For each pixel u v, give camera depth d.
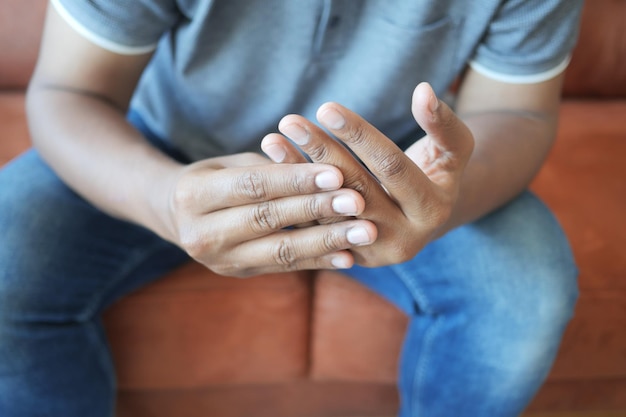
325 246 0.61
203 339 0.85
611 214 0.95
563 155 1.06
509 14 0.73
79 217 0.75
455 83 1.06
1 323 0.70
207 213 0.62
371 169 0.57
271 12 0.71
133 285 0.81
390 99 0.77
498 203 0.75
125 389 0.90
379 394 0.97
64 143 0.71
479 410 0.79
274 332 0.86
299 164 0.57
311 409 0.98
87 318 0.78
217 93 0.76
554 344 0.76
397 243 0.63
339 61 0.75
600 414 1.02
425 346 0.80
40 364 0.73
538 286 0.75
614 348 0.89
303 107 0.78
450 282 0.78
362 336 0.87
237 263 0.65
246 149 0.82
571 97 1.23
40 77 0.74
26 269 0.71
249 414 0.97
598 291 0.87
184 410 0.94
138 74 0.75
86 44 0.71
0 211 0.73
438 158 0.61
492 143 0.74
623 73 1.20
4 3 1.04
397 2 0.72
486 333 0.76
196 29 0.71
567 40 0.75
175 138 0.81
